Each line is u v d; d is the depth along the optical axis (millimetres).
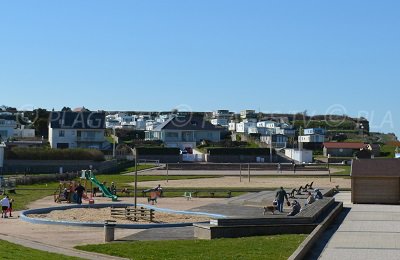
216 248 23781
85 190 55656
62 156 100188
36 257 20656
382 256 22578
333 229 30859
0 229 32250
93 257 22547
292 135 154750
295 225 29578
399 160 48781
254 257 21594
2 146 92375
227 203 48875
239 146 133625
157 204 48750
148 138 143250
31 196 54594
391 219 35812
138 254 22875
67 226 33344
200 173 93938
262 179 82750
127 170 97188
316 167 103750
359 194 47594
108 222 29219
